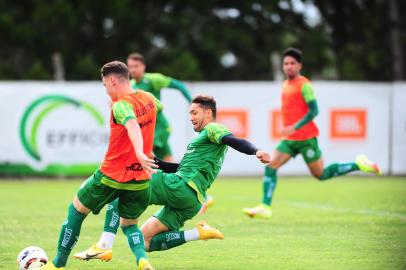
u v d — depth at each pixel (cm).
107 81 2128
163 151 4012
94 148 6097
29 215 3797
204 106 2361
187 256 2600
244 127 6244
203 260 2523
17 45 8656
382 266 2391
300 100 3612
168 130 3997
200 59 9475
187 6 9138
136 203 2159
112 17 8738
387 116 6397
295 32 9450
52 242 2919
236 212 3956
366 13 9256
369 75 9219
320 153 3634
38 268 2214
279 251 2694
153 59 9181
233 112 6238
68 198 4725
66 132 6069
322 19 9625
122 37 9112
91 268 2394
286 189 5416
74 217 2158
